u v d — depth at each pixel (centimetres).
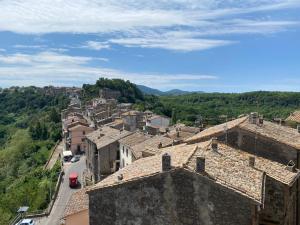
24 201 8412
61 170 10112
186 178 2517
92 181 8706
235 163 2836
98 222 2733
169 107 18950
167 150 3394
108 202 2709
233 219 2441
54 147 14888
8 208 8219
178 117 15288
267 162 3130
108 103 18875
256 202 2375
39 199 7988
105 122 14438
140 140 7481
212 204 2472
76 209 4228
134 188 2642
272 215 2898
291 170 3069
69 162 11738
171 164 2625
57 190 8450
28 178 10644
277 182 2877
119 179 2752
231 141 3666
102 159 8181
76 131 13262
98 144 8412
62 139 16262
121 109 17762
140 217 2633
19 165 13912
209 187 2472
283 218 2866
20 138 17512
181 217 2538
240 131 3641
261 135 3578
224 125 4038
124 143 7519
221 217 2459
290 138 3712
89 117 17125
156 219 2594
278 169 3039
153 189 2594
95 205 2741
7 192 9731
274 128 3925
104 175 8025
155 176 2572
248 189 2491
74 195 4753
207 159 2756
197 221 2505
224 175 2583
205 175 2486
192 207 2511
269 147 3578
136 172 2823
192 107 17900
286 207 2880
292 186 3125
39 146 15688
